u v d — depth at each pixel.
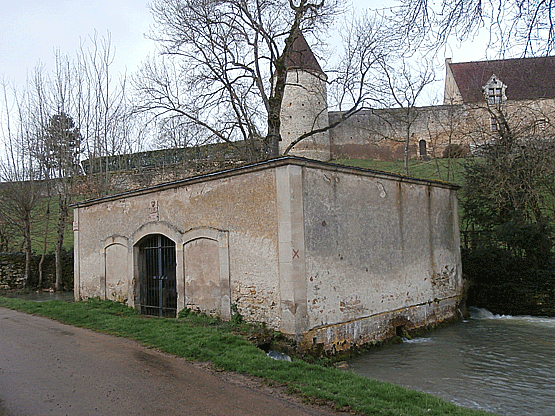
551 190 16.75
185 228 10.88
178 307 11.00
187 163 25.83
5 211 22.48
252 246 9.21
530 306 14.55
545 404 6.64
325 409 5.17
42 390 5.86
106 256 13.57
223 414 5.01
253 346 7.82
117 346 8.22
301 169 8.77
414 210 12.20
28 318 11.52
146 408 5.20
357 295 9.81
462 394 7.08
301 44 24.11
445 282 13.22
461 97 36.72
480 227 18.97
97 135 23.31
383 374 8.16
